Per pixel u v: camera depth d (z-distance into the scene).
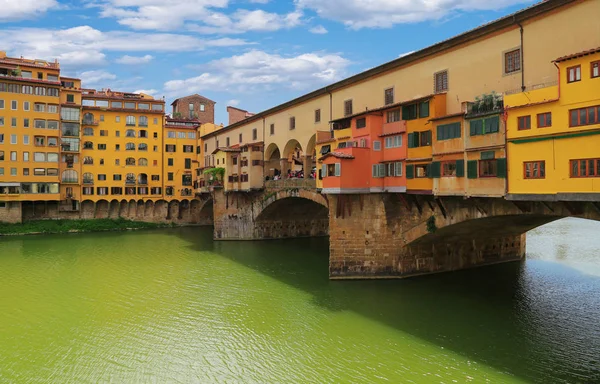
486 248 37.00
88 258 45.09
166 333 23.95
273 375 19.19
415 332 23.38
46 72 67.25
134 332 24.19
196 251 49.25
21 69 65.50
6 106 62.84
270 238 57.22
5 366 20.23
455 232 31.12
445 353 20.83
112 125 72.88
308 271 38.19
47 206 68.12
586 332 22.91
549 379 18.22
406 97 30.80
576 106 18.50
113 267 40.56
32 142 64.38
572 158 18.75
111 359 20.89
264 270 38.94
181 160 78.12
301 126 44.28
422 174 27.58
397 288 30.86
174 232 68.12
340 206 32.62
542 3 21.52
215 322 25.53
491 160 22.53
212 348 22.00
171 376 19.28
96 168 71.38
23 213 66.38
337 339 22.70
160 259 44.50
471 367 19.42
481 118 22.91
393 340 22.42
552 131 19.41
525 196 20.62
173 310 27.75
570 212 20.89
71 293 31.66
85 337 23.53
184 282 34.75
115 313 27.28
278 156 54.31
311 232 59.62
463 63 26.50
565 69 18.95
